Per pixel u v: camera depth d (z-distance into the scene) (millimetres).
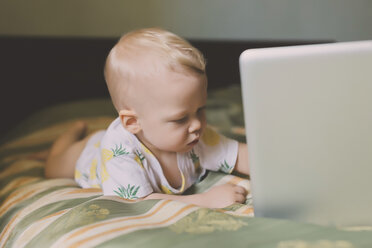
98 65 2064
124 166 843
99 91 2088
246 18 2346
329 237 539
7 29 2037
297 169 579
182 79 748
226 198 816
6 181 1156
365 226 602
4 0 2002
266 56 533
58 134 1530
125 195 823
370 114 539
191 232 598
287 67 532
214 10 2289
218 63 2258
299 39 2438
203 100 777
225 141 1019
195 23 2279
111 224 650
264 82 542
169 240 572
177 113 760
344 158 564
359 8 2426
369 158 560
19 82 1976
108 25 2162
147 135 830
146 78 767
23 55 1959
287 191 597
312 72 530
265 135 566
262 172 590
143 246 564
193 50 794
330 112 543
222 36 2340
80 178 1084
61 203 838
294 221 596
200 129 805
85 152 1121
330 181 580
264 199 610
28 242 707
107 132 934
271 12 2367
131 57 797
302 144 563
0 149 1466
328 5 2406
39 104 2021
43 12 2064
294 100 543
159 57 766
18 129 1671
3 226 883
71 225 671
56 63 2012
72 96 2061
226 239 559
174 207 697
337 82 530
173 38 811
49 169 1193
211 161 1000
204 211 668
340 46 522
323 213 605
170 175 945
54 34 2104
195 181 1010
